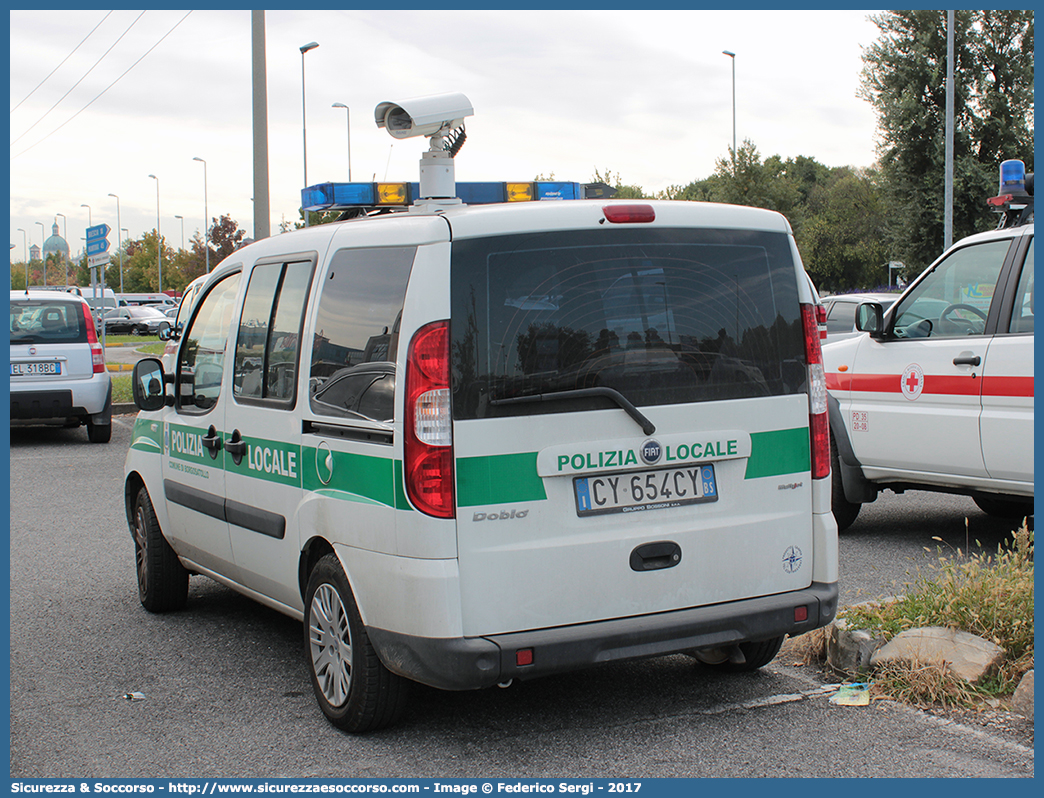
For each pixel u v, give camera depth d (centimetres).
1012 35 3544
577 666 365
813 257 6531
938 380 667
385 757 382
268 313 471
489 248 367
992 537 731
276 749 393
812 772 361
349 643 399
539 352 369
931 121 3594
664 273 391
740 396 401
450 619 354
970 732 391
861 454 724
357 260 407
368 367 384
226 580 529
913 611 470
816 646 472
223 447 496
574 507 373
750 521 403
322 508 405
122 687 469
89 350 1369
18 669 498
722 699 434
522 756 381
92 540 801
